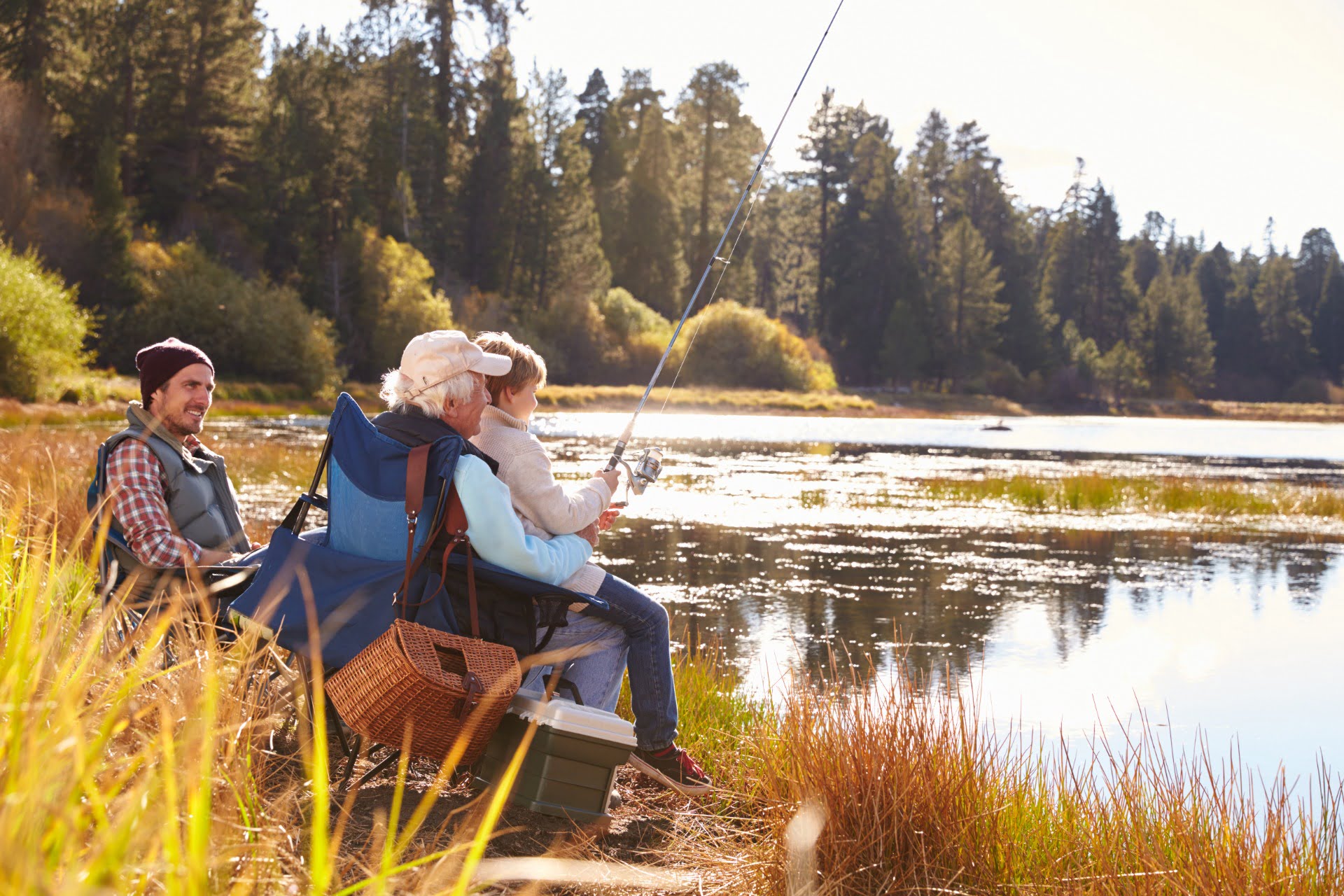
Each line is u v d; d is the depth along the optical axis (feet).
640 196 286.25
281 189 203.51
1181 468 84.64
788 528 43.70
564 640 10.48
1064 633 25.80
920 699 11.80
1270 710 19.34
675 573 33.17
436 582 9.12
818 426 158.20
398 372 9.91
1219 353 399.24
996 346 298.15
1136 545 41.57
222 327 153.17
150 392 10.90
